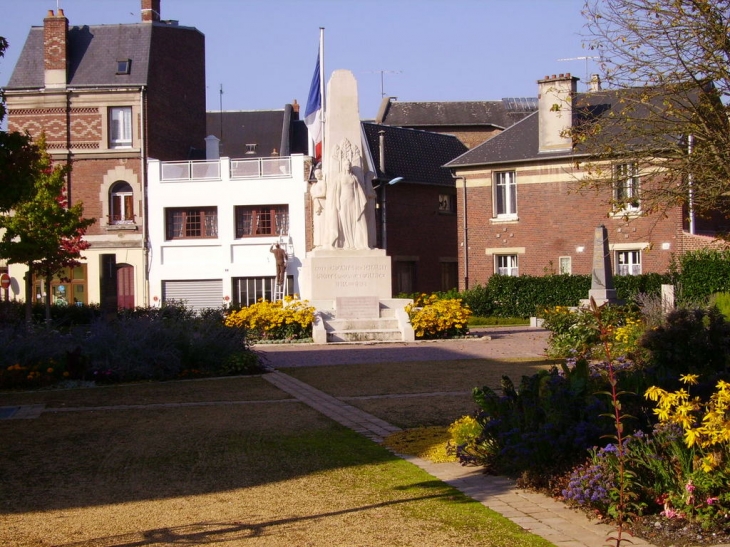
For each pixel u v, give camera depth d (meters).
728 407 7.40
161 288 47.88
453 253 51.03
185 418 13.10
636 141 18.92
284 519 7.71
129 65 48.78
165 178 47.94
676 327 13.69
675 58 15.55
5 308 35.03
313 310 27.30
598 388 10.06
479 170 43.16
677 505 7.41
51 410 14.10
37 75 48.75
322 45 39.69
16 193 17.53
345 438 11.39
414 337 26.77
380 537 7.11
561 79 40.41
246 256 47.53
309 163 46.81
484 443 9.70
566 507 8.00
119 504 8.34
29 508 8.22
